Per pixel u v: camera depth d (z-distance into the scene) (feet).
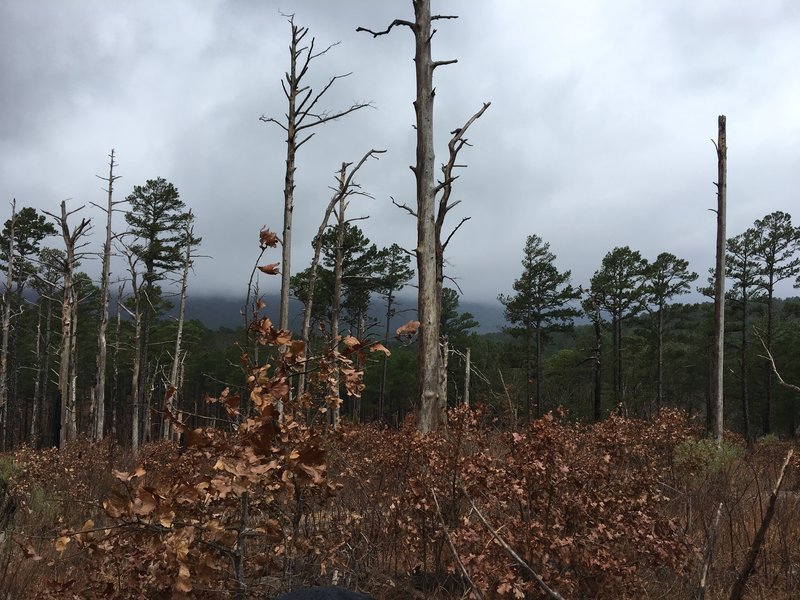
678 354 135.85
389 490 16.38
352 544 13.78
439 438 16.06
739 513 15.78
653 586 12.84
